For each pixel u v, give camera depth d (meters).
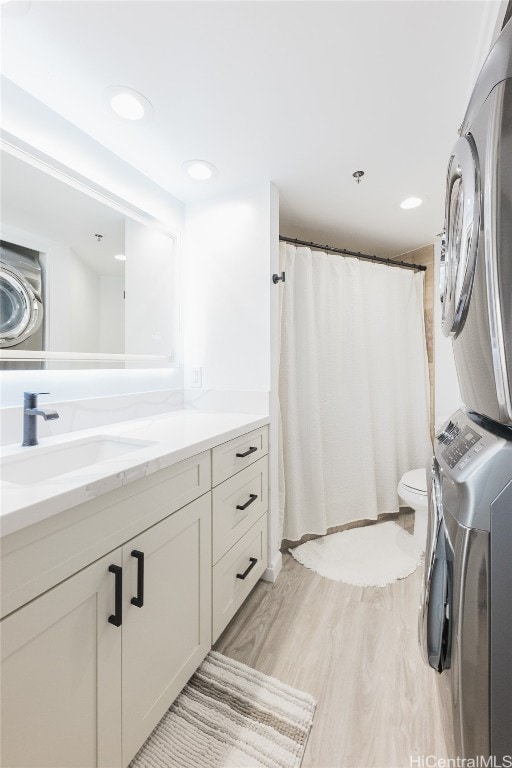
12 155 1.13
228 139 1.42
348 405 2.28
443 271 0.89
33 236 1.21
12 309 1.14
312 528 2.10
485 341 0.61
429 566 0.78
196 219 1.92
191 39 0.98
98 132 1.37
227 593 1.33
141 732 0.88
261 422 1.64
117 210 1.52
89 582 0.73
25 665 0.61
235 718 1.04
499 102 0.54
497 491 0.57
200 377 1.92
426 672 1.20
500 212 0.55
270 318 1.74
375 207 2.01
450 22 0.93
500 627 0.56
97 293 1.45
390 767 0.92
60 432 1.28
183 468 1.06
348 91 1.17
